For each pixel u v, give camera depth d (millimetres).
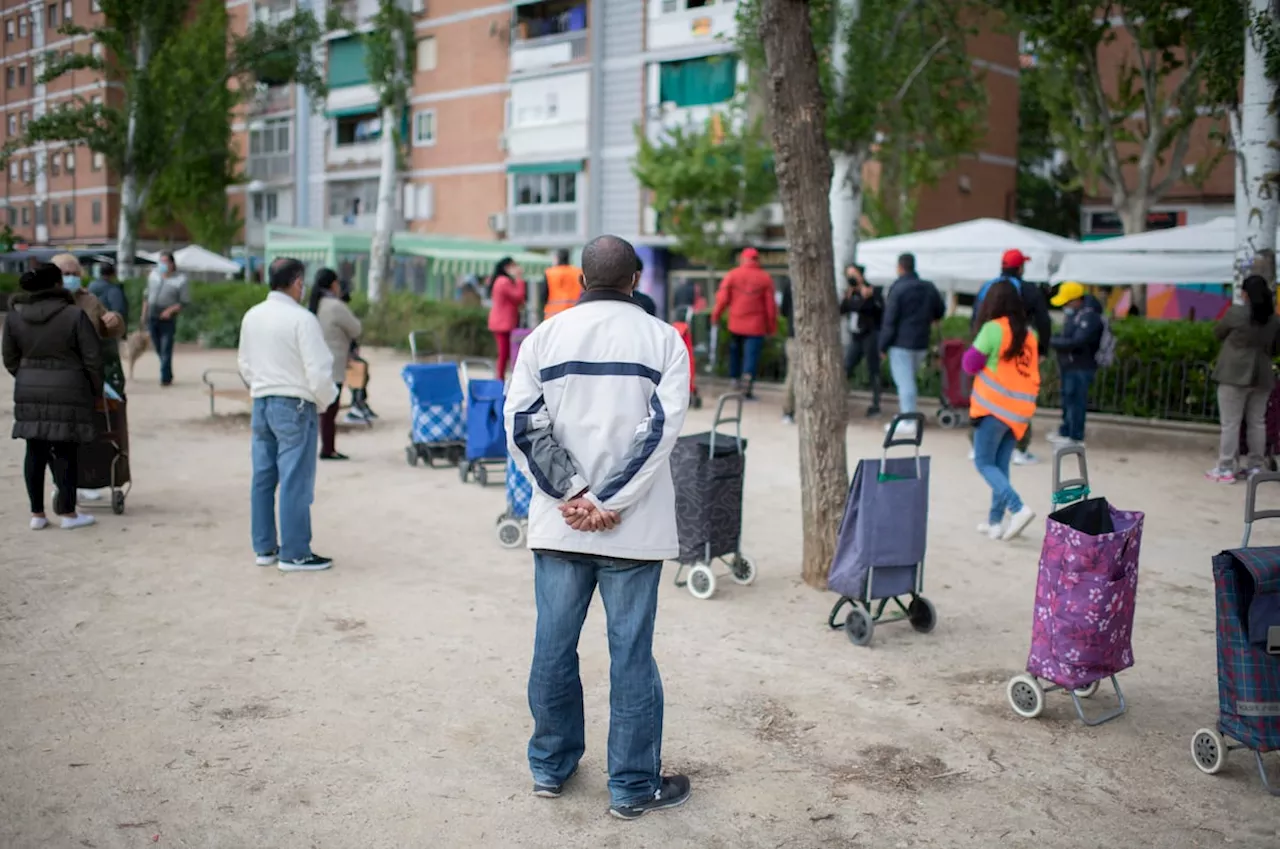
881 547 5465
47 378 7055
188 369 18703
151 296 16000
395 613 5812
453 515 8297
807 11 5988
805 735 4375
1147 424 13812
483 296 30922
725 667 5141
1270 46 10641
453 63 40031
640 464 3471
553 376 3588
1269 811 3791
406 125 41906
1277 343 9883
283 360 6449
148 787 3756
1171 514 8711
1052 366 15133
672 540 3654
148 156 29578
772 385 17797
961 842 3529
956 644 5574
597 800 3775
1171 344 13875
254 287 24484
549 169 36562
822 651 5414
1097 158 21406
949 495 9352
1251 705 3877
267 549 6707
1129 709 4734
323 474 9836
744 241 29344
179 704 4500
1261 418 10039
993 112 32625
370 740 4203
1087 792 3918
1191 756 4238
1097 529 4668
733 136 26688
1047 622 4512
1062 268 15922
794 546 7562
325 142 45875
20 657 5000
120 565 6590
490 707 4562
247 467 9938
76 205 56562
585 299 3648
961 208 31703
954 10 16453
